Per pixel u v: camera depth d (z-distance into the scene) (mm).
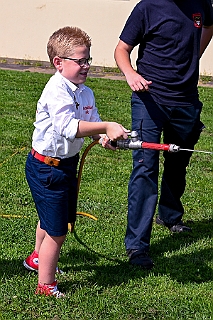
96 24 15320
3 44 16500
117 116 9273
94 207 5195
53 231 3414
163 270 4020
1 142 7234
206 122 9117
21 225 4660
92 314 3385
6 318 3305
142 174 4090
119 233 4629
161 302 3549
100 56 15477
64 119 3242
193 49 4117
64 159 3410
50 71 14656
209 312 3465
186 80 4129
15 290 3588
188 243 4559
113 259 4160
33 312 3385
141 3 4066
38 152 3414
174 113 4223
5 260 4016
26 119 8641
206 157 7105
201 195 5695
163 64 4074
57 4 15648
